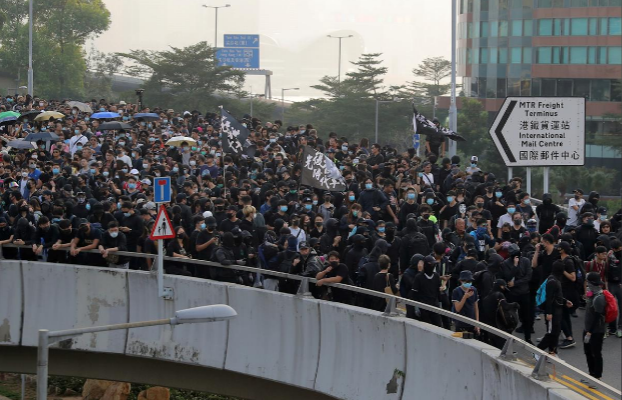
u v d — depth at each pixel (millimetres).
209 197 22656
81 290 19281
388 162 25922
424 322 14852
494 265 16438
